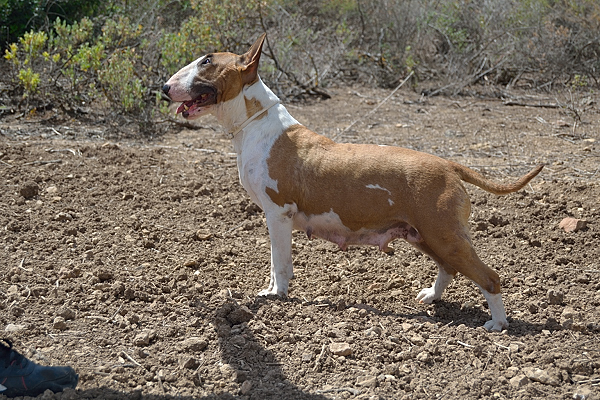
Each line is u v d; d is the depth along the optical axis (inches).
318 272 141.8
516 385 112.7
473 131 211.3
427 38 297.1
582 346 118.9
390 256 147.4
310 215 127.4
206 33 239.3
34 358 114.8
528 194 165.8
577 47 276.1
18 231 147.4
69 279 133.0
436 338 121.0
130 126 208.4
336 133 209.2
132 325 122.3
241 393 111.0
